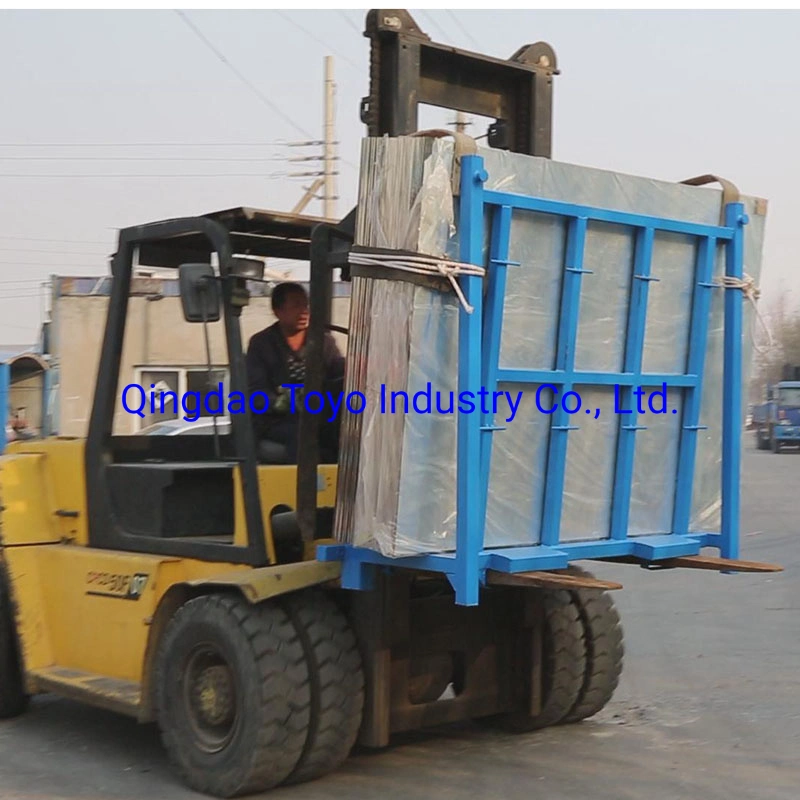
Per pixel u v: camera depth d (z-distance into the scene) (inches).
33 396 884.0
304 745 213.0
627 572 538.9
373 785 223.0
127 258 246.2
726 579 514.9
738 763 238.2
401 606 221.9
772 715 277.9
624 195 207.6
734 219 224.1
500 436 195.6
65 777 232.5
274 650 209.6
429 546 189.6
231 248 225.9
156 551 237.8
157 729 270.7
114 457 252.8
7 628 274.4
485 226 189.5
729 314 225.3
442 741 255.0
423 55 228.1
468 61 233.1
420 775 229.6
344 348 251.8
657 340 216.8
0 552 269.7
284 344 237.3
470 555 185.0
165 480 237.1
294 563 217.5
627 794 218.1
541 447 201.9
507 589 244.8
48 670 251.6
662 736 259.3
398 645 225.6
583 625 262.4
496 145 245.0
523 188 192.9
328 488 227.6
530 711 246.8
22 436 820.6
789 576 521.3
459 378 186.2
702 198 221.1
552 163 196.7
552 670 255.6
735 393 227.0
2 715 281.1
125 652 237.1
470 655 239.9
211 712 217.9
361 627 220.2
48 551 257.4
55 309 888.9
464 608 238.1
